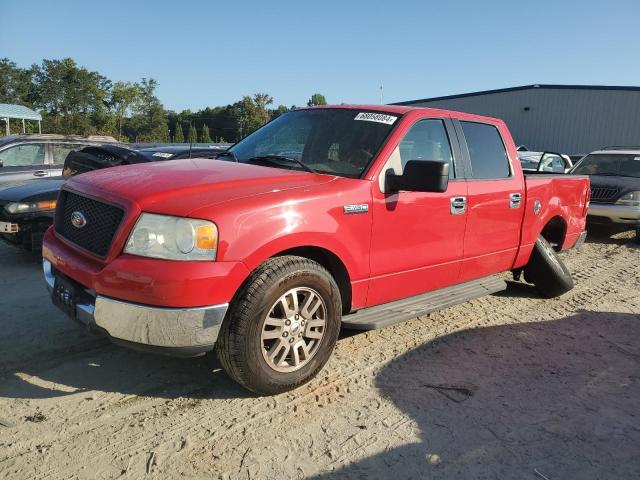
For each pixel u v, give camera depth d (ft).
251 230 10.38
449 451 9.97
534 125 108.17
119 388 11.69
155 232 9.93
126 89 255.29
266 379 10.98
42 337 14.14
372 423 10.75
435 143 14.64
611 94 98.89
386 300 13.65
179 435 10.06
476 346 14.90
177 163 13.42
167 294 9.67
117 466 9.11
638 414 11.59
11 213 21.07
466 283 16.35
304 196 11.34
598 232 36.68
